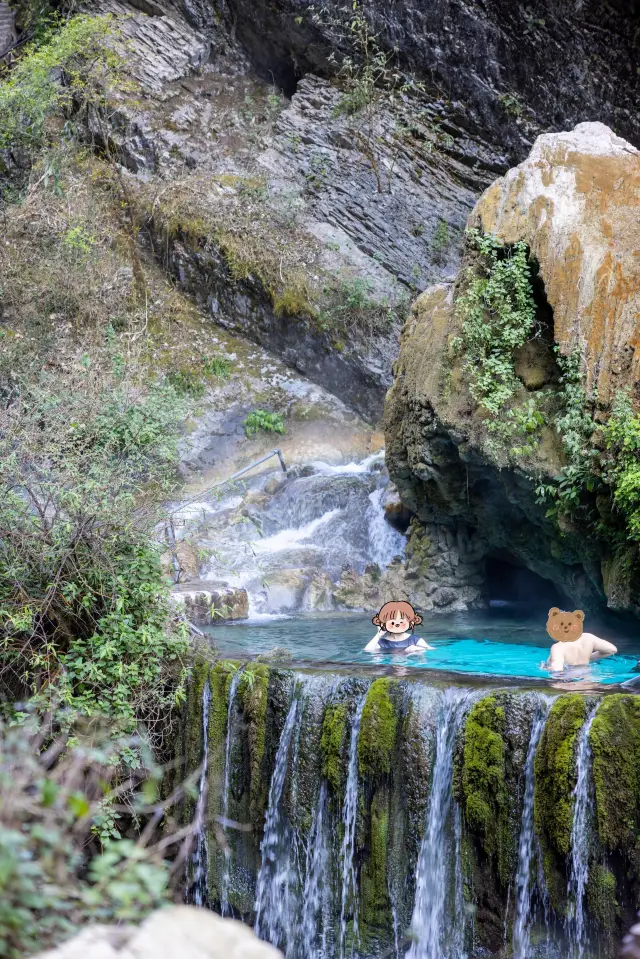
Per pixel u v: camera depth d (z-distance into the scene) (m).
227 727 7.68
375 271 19.05
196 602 11.09
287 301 18.42
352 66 20.28
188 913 2.50
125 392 9.76
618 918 5.71
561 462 9.36
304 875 7.09
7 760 2.79
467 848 6.42
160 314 18.80
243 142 20.75
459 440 10.25
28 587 8.04
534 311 9.79
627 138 18.33
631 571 8.69
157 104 20.67
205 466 16.88
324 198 19.86
